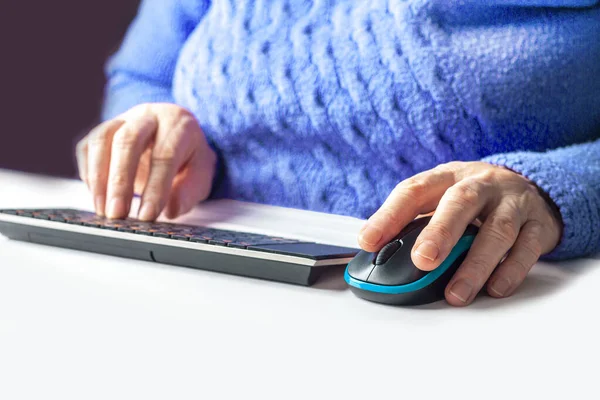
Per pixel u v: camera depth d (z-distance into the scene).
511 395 0.32
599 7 0.79
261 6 0.93
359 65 0.83
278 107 0.90
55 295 0.48
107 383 0.33
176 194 0.83
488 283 0.52
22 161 2.07
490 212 0.57
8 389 0.33
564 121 0.78
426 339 0.41
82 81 2.00
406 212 0.54
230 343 0.39
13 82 2.07
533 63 0.76
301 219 0.83
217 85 0.95
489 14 0.79
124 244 0.60
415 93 0.80
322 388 0.33
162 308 0.45
